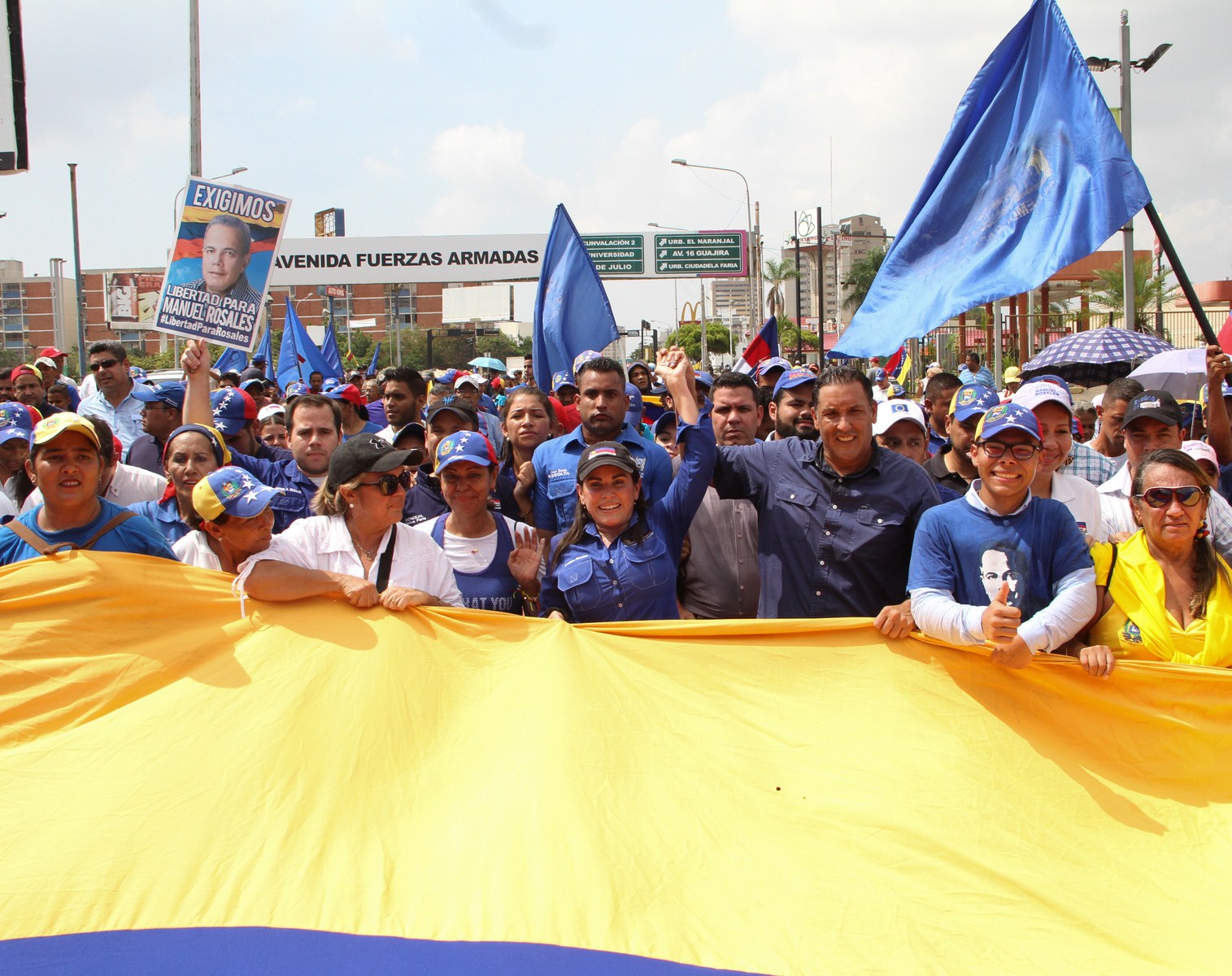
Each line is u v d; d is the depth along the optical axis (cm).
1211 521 404
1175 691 347
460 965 262
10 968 262
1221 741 344
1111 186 573
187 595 356
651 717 343
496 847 297
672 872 295
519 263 4438
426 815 312
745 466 426
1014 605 348
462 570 426
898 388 1536
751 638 364
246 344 594
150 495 528
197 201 593
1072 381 1406
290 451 632
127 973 260
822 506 399
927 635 356
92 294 9612
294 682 343
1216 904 306
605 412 493
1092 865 316
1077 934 287
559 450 510
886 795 326
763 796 322
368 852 299
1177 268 571
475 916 277
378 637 355
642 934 275
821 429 391
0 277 10900
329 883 288
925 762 337
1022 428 338
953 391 835
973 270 608
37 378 899
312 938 271
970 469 530
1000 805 328
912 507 394
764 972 268
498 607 425
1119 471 517
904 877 301
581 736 331
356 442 377
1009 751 343
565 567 402
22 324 10944
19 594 343
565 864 292
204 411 543
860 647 362
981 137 622
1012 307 2697
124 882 288
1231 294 3256
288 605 360
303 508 548
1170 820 331
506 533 434
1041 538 352
